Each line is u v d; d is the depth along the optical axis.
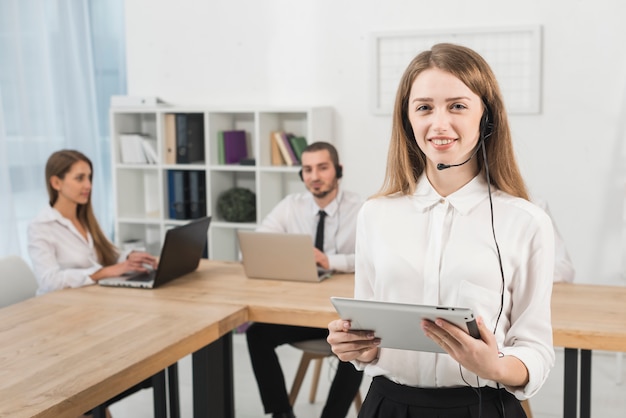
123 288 3.35
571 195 4.67
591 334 2.56
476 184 1.72
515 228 1.65
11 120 5.51
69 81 5.86
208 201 5.18
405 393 1.73
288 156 5.09
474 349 1.48
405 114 1.73
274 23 5.19
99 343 2.55
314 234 3.92
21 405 2.02
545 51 4.62
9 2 5.44
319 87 5.13
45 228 3.64
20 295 3.45
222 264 3.79
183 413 3.90
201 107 5.12
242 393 4.14
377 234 1.77
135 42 5.52
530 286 1.65
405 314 1.53
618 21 4.49
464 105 1.59
